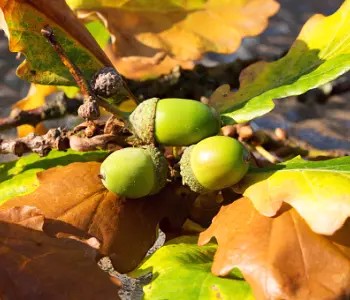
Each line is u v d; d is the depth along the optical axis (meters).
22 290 0.32
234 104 0.38
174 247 0.35
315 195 0.33
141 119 0.35
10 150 0.37
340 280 0.32
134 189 0.35
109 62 0.38
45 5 0.36
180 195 0.36
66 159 0.39
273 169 0.34
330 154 0.43
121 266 0.35
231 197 0.36
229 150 0.33
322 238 0.32
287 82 0.38
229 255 0.33
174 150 0.37
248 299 0.32
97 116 0.35
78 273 0.33
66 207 0.35
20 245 0.33
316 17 0.40
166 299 0.33
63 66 0.38
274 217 0.33
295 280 0.32
